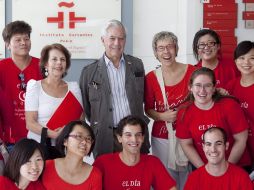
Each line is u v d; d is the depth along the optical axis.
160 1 3.87
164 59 2.82
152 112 2.91
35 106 2.58
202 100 2.53
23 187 2.25
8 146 2.90
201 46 3.03
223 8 3.84
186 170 2.84
